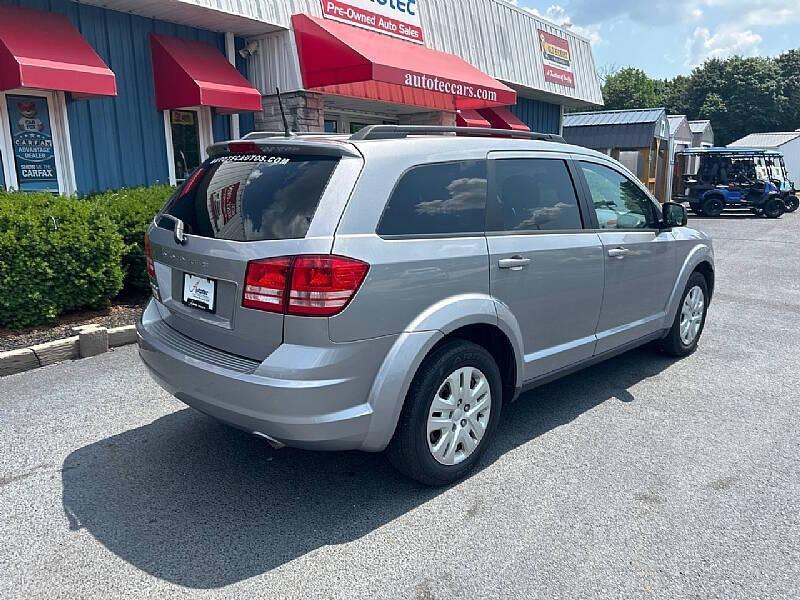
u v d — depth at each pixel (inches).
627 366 210.8
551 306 149.9
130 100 327.9
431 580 101.0
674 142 1084.5
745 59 2564.0
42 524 115.1
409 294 116.8
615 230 172.7
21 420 159.0
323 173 113.8
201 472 135.6
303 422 106.3
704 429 159.9
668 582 100.7
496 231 137.0
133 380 187.3
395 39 419.5
